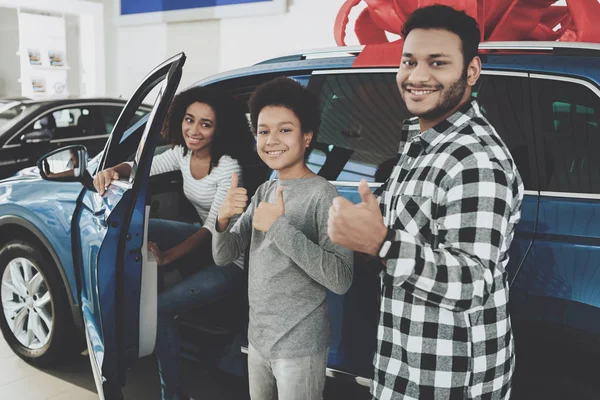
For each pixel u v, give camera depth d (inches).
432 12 38.2
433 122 41.0
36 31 296.8
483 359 38.3
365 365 65.2
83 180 76.4
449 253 33.7
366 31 86.2
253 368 54.2
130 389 89.5
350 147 70.0
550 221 56.3
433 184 37.6
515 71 61.2
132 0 275.1
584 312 54.1
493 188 34.9
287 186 53.4
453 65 37.8
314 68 74.9
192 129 76.9
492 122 61.6
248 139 82.6
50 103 176.6
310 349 51.1
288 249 47.4
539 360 56.9
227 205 51.7
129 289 63.6
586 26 67.7
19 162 162.1
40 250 89.4
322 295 52.2
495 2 68.3
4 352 100.9
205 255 84.6
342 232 33.4
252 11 232.4
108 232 61.9
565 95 58.4
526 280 56.7
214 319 81.1
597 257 53.7
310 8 218.1
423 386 38.5
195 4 250.4
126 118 78.7
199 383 91.4
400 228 39.4
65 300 88.4
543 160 58.3
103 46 294.0
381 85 69.6
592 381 54.4
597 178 55.6
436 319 37.8
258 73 80.9
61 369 94.7
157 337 71.2
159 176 94.8
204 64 257.6
